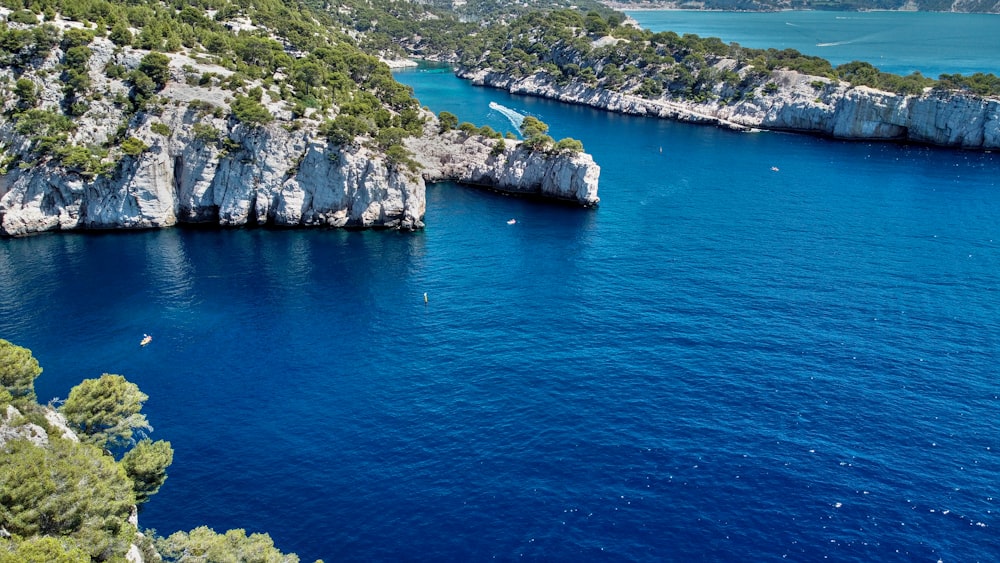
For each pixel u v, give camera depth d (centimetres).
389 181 15362
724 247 14212
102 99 15288
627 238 14850
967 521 7056
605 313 11381
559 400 9044
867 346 10256
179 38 17850
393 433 8444
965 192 18038
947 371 9600
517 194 18362
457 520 7131
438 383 9462
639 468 7825
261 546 5594
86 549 4891
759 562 6631
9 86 14925
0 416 5641
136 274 12838
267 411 8881
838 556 6688
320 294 12156
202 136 15025
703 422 8575
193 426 8581
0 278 12538
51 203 14675
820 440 8244
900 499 7350
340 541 6862
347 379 9575
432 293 12200
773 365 9769
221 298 11956
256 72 17312
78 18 17275
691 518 7144
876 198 17500
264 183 15362
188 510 7225
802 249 14025
